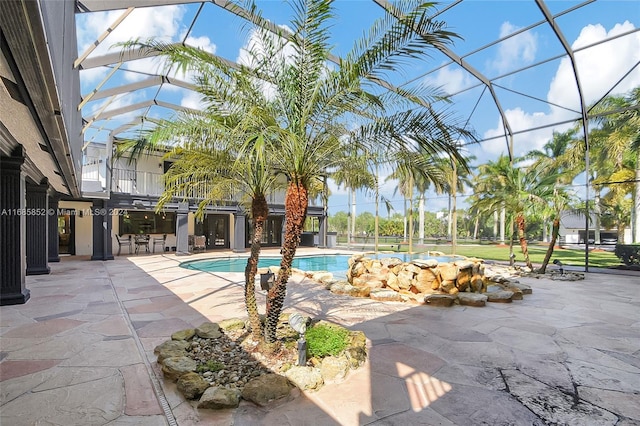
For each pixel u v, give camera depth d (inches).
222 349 149.3
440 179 185.5
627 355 151.3
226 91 152.7
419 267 280.4
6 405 104.2
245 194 210.4
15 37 81.8
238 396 107.3
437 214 1116.5
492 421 98.8
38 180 363.3
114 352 147.6
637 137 472.7
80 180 413.4
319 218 844.0
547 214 414.9
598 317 215.9
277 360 138.6
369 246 888.3
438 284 275.0
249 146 145.4
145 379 122.2
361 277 309.6
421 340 169.6
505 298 257.6
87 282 330.0
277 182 186.9
